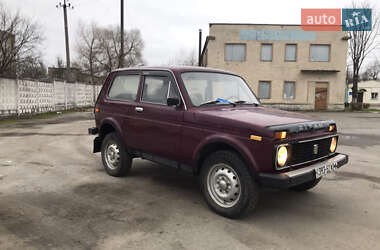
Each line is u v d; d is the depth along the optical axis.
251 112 3.97
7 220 3.47
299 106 25.34
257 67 25.17
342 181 5.28
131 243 3.01
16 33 16.53
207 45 26.28
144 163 6.30
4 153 7.07
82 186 4.75
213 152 3.84
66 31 25.41
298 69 25.02
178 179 5.21
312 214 3.84
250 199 3.40
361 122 15.71
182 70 4.34
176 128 4.10
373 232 3.36
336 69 24.84
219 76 4.70
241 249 2.94
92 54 44.34
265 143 3.20
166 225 3.43
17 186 4.69
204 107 4.08
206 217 3.66
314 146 3.67
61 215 3.63
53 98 19.59
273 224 3.52
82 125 12.88
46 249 2.86
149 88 4.66
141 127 4.64
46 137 9.56
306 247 3.01
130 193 4.47
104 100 5.46
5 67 16.33
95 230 3.27
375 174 5.75
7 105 14.65
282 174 3.20
